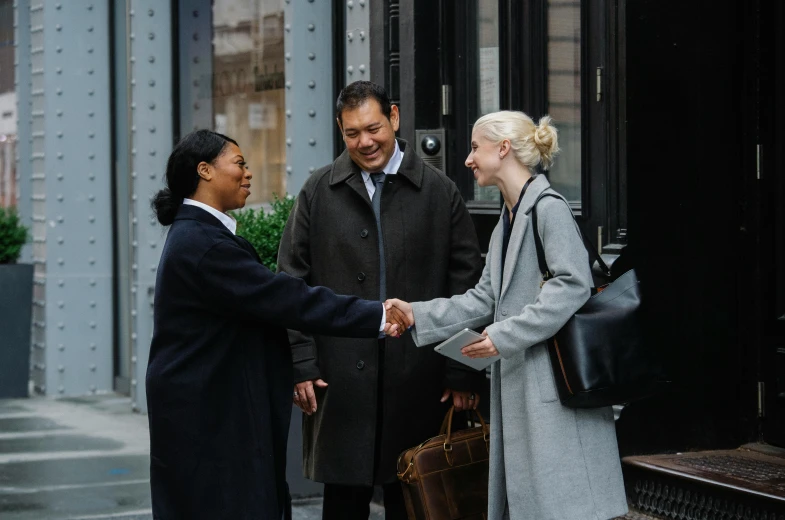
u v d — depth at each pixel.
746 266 5.66
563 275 4.11
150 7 9.31
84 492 6.87
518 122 4.30
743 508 4.94
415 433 4.72
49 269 10.44
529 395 4.21
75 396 10.49
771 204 5.59
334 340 4.71
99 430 8.83
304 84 7.69
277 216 6.64
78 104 10.42
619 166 5.42
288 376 4.20
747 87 5.60
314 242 4.75
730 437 5.70
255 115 8.66
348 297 4.18
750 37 5.59
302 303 4.05
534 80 6.18
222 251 4.02
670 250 5.50
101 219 10.54
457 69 6.59
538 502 4.17
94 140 10.49
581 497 4.16
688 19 5.48
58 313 10.47
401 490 4.83
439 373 4.75
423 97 6.59
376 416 4.69
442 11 6.56
